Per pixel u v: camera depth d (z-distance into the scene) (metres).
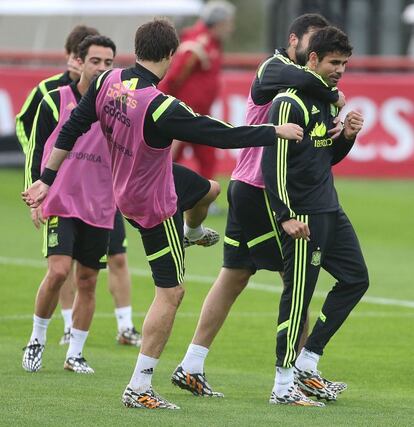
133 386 24.75
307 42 26.72
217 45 60.97
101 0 100.69
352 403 26.56
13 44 101.38
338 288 26.89
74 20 100.62
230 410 24.72
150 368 24.75
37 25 101.38
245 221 26.97
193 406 25.19
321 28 25.92
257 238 26.95
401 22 94.50
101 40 29.77
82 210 29.72
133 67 24.28
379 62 78.81
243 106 77.62
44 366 30.50
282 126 23.72
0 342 34.03
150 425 22.72
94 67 29.67
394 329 37.00
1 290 42.94
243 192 26.86
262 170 25.23
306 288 25.84
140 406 24.64
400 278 46.78
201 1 113.94
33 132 30.17
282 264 27.00
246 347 34.25
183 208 26.59
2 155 78.50
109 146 24.69
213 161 61.50
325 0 88.50
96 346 34.09
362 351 33.72
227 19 60.69
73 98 29.98
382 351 33.75
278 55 26.83
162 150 24.08
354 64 78.88
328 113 25.94
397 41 94.12
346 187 76.31
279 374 25.83
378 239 57.34
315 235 25.80
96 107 24.64
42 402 25.16
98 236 29.80
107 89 24.33
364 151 79.69
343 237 26.72
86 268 29.84
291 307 25.81
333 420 23.81
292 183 25.66
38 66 80.12
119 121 24.11
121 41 99.06
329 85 25.62
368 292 43.66
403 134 79.19
